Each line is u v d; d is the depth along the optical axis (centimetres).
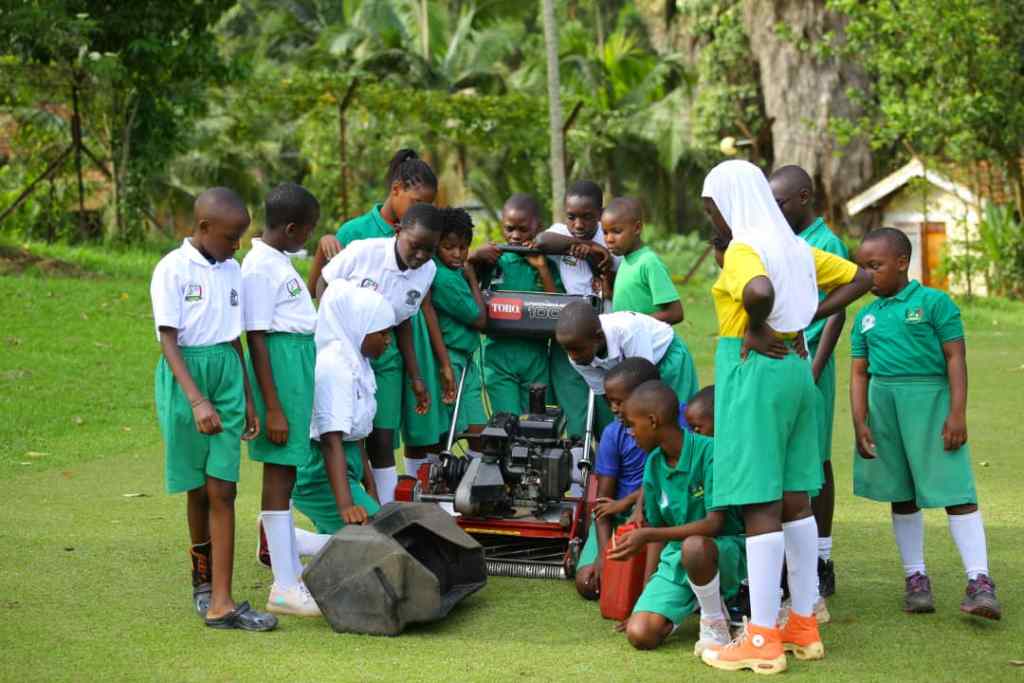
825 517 570
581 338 606
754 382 464
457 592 548
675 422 511
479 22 3594
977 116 2238
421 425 678
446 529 556
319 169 2800
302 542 611
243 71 2250
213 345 517
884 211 2892
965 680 452
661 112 3797
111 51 2136
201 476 521
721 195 480
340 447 568
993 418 1050
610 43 3919
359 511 556
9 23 1895
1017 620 532
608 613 534
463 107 2608
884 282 555
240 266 543
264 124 3130
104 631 503
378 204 697
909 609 543
